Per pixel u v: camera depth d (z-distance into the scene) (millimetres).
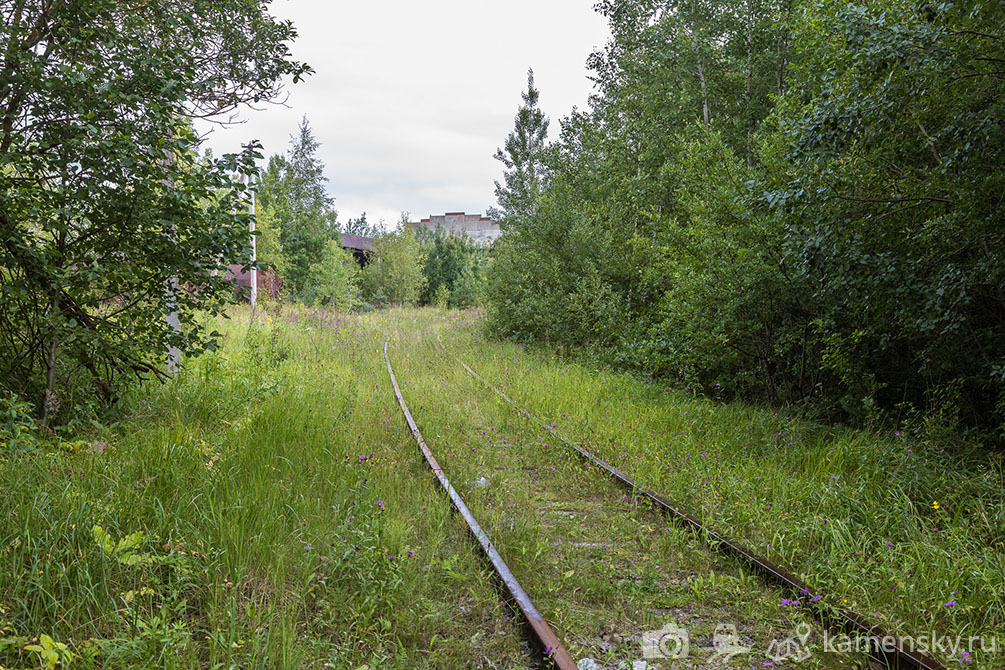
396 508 4906
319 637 3205
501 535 4609
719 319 9664
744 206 8406
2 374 5676
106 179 5320
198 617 3320
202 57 7188
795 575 4020
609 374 12852
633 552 4594
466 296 47688
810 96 8875
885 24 5934
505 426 8648
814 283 7867
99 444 5375
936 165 6727
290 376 10375
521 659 3135
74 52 5699
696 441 7621
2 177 5129
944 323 6594
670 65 16938
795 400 9805
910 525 4750
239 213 6141
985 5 5250
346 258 44156
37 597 3033
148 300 6125
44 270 5238
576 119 20922
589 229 17812
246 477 4965
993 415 7074
